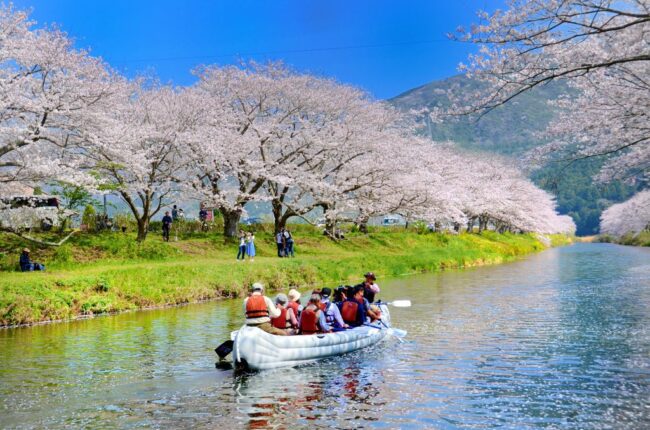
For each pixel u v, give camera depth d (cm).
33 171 2194
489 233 6875
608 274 3422
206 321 1864
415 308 2073
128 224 3659
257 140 3512
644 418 838
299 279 2997
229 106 3800
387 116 4309
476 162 7019
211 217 4066
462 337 1497
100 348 1425
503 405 909
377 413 879
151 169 3098
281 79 3731
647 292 2445
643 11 1245
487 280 3175
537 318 1789
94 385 1068
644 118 1584
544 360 1211
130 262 2847
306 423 838
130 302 2200
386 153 3744
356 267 3488
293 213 3881
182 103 3275
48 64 2212
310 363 1228
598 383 1023
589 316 1803
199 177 3581
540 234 8638
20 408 934
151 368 1200
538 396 952
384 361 1240
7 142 2208
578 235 15538
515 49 1179
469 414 867
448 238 5456
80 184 2347
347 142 3703
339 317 1366
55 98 2183
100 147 2573
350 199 4006
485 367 1161
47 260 2644
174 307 2252
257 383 1067
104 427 838
